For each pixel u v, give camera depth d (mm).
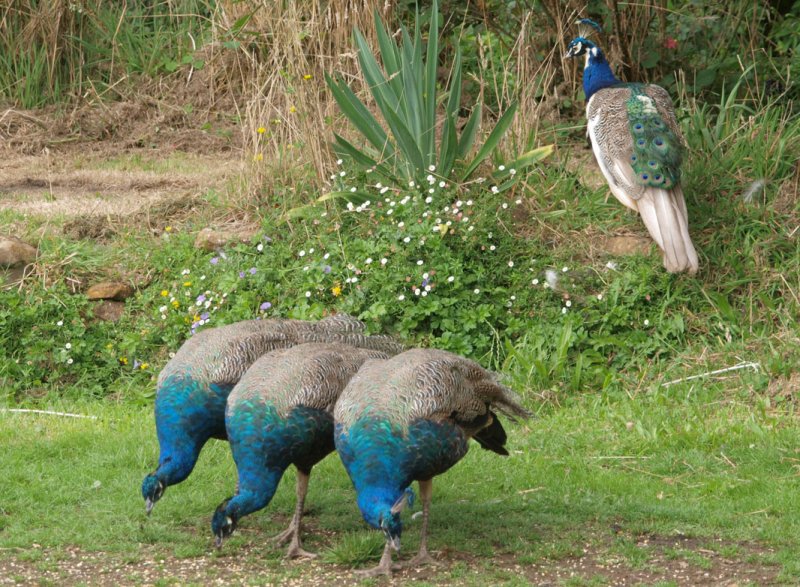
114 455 7680
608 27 12320
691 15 13031
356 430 5730
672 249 8992
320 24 11352
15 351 9531
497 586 5797
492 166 10680
